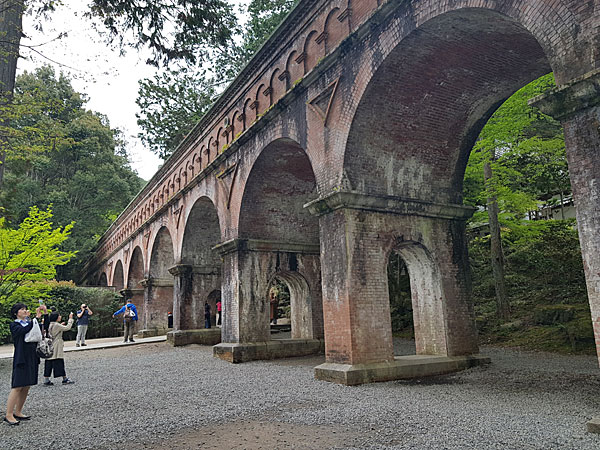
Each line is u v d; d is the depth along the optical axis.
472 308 10.23
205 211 19.11
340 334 8.98
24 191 36.47
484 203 17.48
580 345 12.09
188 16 9.85
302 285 15.12
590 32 5.30
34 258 14.98
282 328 22.81
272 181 14.10
